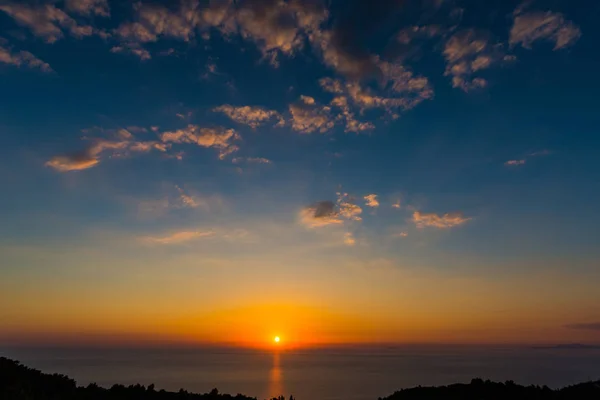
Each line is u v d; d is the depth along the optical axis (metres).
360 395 144.12
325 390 163.25
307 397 136.50
